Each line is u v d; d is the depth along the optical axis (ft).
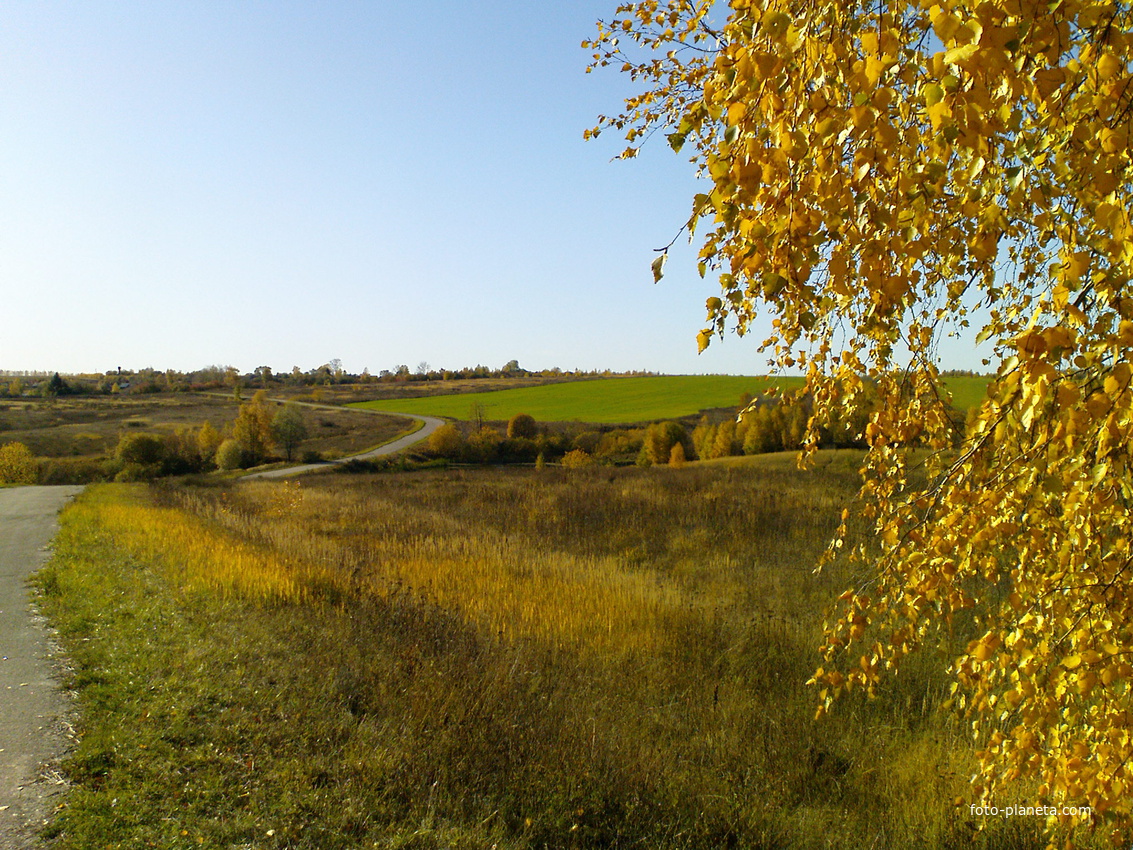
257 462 198.29
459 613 26.32
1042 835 12.73
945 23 4.10
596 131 10.32
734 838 14.12
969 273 7.32
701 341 5.95
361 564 34.86
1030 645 7.36
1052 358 4.91
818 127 4.67
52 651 20.43
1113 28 4.74
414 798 13.58
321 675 19.03
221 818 12.32
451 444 200.85
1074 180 5.12
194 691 17.37
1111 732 6.80
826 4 4.82
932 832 13.98
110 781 13.25
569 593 29.48
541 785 14.84
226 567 30.12
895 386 8.43
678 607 27.86
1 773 13.47
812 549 39.19
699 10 6.91
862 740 17.99
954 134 4.27
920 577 7.41
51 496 77.20
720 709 19.74
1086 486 5.84
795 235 4.93
